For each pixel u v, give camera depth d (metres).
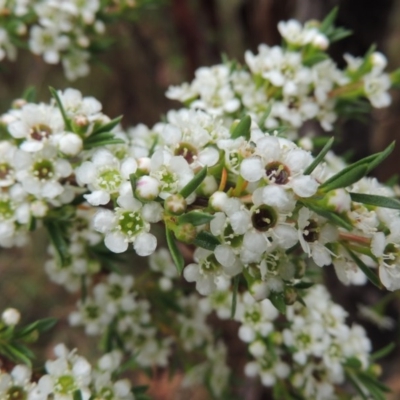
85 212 0.09
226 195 0.06
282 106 0.09
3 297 0.15
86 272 0.09
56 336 0.14
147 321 0.10
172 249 0.06
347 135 0.13
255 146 0.06
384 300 0.11
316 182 0.06
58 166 0.07
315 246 0.06
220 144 0.06
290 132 0.09
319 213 0.06
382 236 0.06
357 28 0.13
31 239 0.15
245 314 0.09
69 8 0.10
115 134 0.08
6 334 0.07
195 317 0.10
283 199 0.05
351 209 0.06
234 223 0.06
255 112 0.09
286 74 0.09
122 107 0.17
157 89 0.16
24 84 0.17
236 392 0.12
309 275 0.09
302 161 0.06
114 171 0.06
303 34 0.09
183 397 0.12
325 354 0.09
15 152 0.07
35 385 0.07
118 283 0.09
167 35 0.15
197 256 0.06
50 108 0.08
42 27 0.11
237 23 0.15
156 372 0.12
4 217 0.08
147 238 0.06
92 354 0.14
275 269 0.06
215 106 0.09
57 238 0.08
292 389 0.09
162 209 0.06
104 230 0.06
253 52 0.15
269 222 0.06
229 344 0.12
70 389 0.07
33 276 0.15
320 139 0.09
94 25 0.11
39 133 0.07
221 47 0.15
